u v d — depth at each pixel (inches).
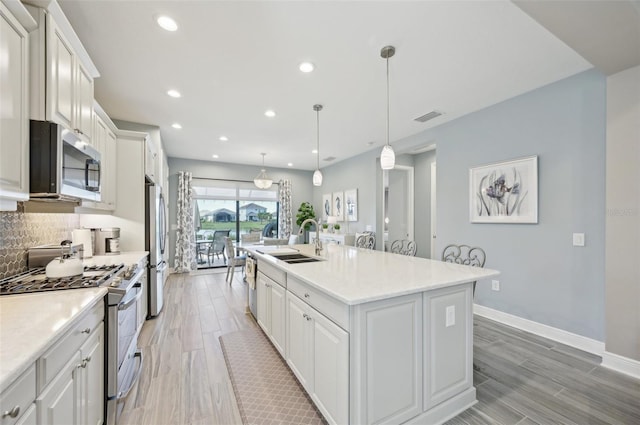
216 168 267.9
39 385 37.0
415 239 238.1
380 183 219.0
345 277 70.6
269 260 98.8
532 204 116.0
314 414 69.7
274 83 111.0
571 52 90.4
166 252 213.8
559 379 83.6
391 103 130.5
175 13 72.8
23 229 75.4
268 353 101.0
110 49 88.3
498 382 82.2
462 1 68.9
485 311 134.1
